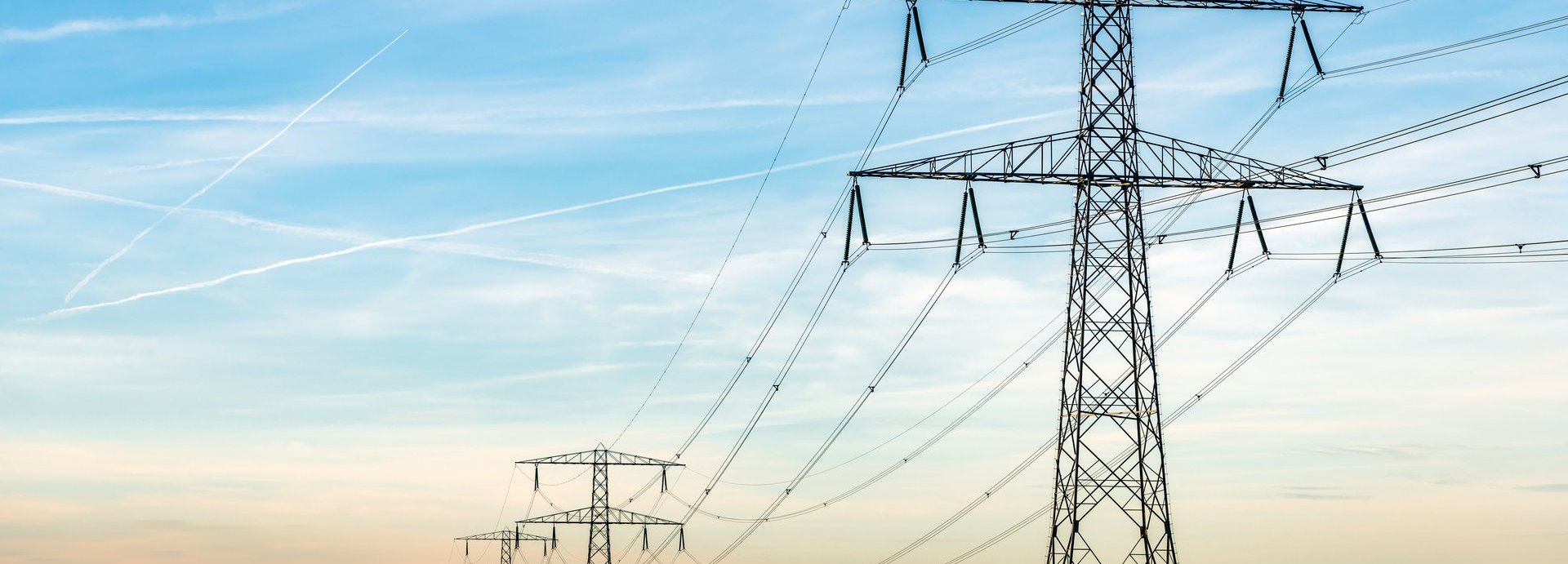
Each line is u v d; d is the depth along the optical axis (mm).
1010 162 56875
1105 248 57219
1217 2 56688
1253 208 61500
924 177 56938
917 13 58438
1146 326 56625
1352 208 58000
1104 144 56969
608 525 105750
